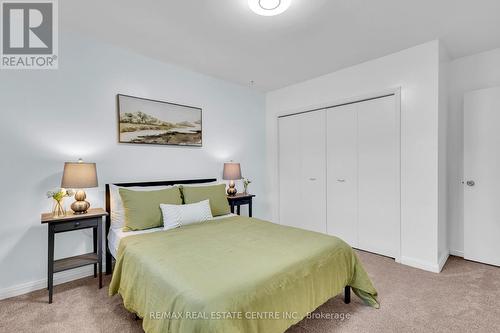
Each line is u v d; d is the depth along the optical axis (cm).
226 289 120
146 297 144
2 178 210
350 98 325
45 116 229
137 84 286
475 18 218
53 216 213
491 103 271
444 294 210
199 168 347
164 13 209
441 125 268
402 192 279
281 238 197
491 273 250
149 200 242
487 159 274
